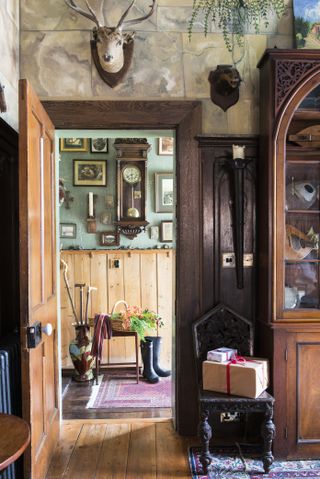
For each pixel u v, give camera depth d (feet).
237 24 8.81
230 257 8.79
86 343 13.82
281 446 7.75
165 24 8.75
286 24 8.86
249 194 8.77
